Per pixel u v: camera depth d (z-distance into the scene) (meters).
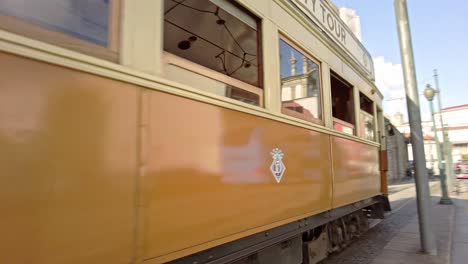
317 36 4.49
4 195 1.39
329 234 5.17
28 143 1.47
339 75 5.22
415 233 7.51
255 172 2.91
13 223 1.41
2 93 1.42
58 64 1.61
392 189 20.77
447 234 7.37
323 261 5.48
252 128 2.92
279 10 3.59
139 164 1.92
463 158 51.97
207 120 2.43
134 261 1.86
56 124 1.57
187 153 2.24
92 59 1.75
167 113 2.13
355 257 5.69
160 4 2.24
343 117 5.79
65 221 1.57
